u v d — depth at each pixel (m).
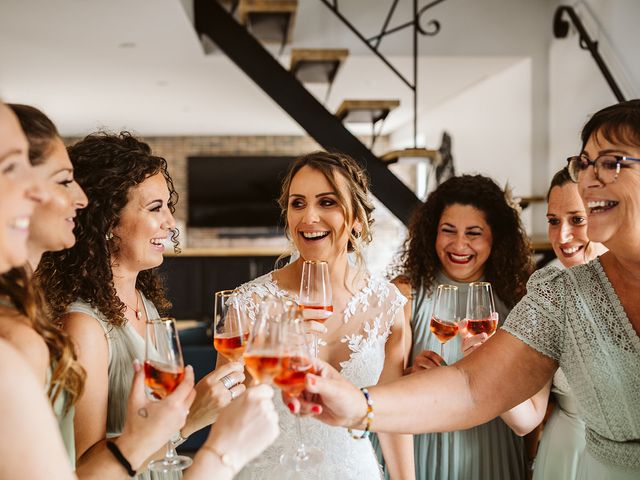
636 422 1.25
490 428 1.99
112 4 3.86
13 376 0.82
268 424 1.05
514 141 5.84
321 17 5.44
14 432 0.81
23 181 0.89
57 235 1.11
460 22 5.46
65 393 1.18
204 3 4.27
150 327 1.15
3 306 1.01
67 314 1.34
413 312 2.14
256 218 10.53
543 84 5.48
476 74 6.23
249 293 1.66
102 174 1.38
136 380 1.13
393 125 9.67
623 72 4.27
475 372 1.35
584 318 1.29
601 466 1.30
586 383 1.30
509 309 2.14
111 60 5.34
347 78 6.26
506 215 2.12
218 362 1.70
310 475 1.55
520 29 5.48
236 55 4.26
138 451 1.10
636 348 1.23
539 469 1.95
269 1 4.16
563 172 2.12
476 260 2.10
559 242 2.12
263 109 7.93
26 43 4.77
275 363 1.11
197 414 1.38
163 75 5.94
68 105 7.51
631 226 1.13
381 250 10.41
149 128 9.69
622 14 4.27
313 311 1.50
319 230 1.66
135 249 1.45
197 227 10.52
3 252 0.88
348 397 1.21
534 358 1.36
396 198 4.29
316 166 1.66
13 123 0.89
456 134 7.45
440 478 1.97
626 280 1.25
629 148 1.11
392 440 1.74
